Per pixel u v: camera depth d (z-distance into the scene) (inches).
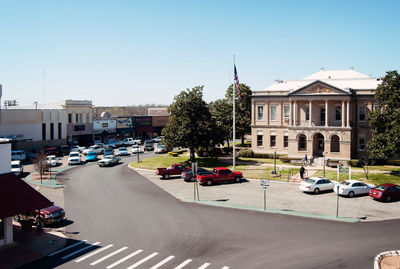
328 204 1101.7
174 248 732.0
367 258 671.1
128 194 1251.2
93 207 1076.5
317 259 666.8
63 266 648.4
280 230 845.2
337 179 1465.3
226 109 2682.1
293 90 2027.6
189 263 652.1
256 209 1039.6
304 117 2070.6
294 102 2032.5
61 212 912.3
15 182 793.6
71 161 2006.6
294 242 762.2
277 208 1053.8
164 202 1131.3
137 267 637.3
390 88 1529.3
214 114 2669.8
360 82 2102.6
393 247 730.8
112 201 1151.6
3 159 794.8
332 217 959.0
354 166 1800.0
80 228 877.2
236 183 1445.6
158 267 635.5
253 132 2273.6
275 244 750.5
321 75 2338.8
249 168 1796.3
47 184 1419.8
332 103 2017.7
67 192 1288.1
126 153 2445.9
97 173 1711.4
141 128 3661.4
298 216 970.1
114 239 793.6
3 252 723.4
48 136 2635.3
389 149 1444.4
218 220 930.7
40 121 2566.4
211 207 1067.9
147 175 1651.1
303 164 1895.9
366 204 1102.4
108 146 2810.0
